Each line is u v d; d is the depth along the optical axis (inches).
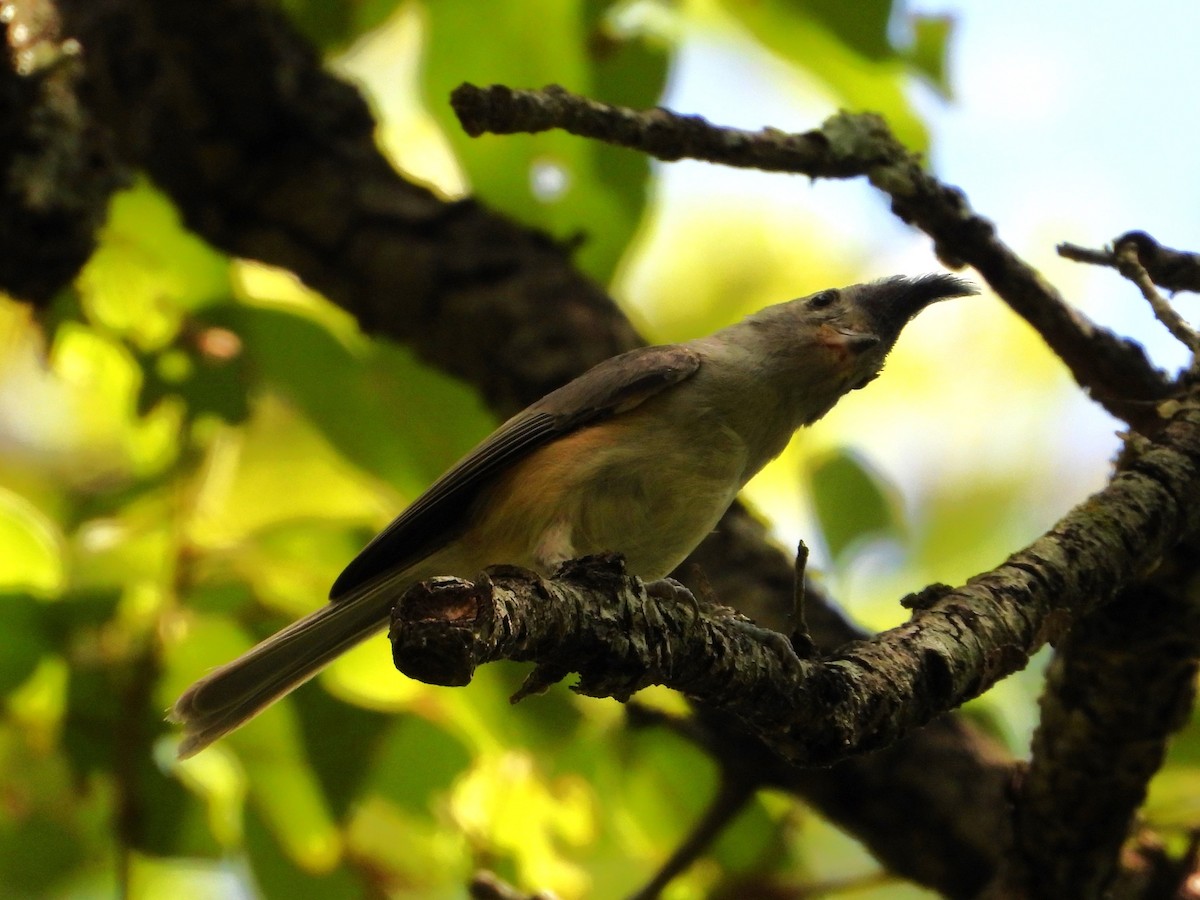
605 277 403.9
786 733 218.8
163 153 387.9
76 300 374.9
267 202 394.3
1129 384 314.5
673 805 371.2
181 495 349.4
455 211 396.8
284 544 348.8
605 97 382.3
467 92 267.4
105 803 362.3
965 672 229.0
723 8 378.9
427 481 387.9
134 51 374.9
